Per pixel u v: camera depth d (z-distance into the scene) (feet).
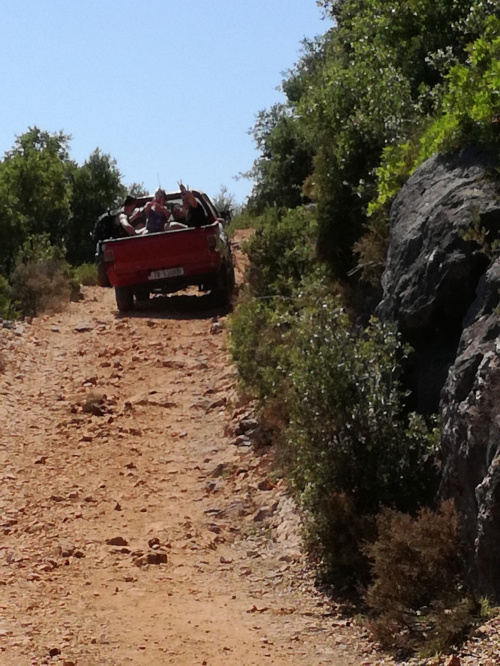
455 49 40.45
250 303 43.39
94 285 84.43
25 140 127.75
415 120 35.68
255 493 31.91
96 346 53.93
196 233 60.75
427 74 41.22
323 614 22.74
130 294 63.00
